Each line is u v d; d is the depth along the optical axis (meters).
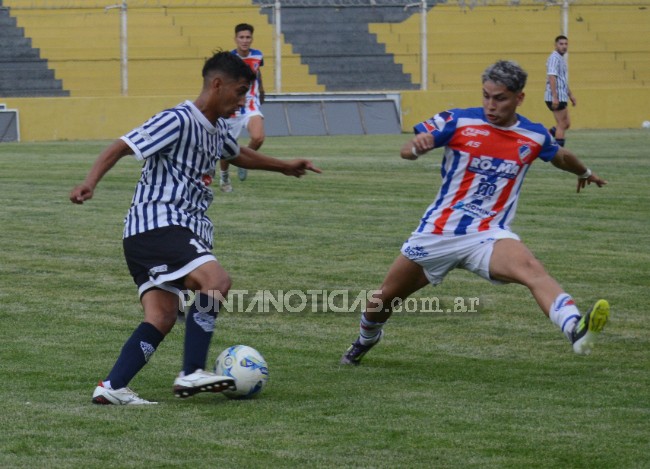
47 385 15.59
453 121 15.88
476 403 14.72
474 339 19.00
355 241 28.70
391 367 17.05
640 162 50.72
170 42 85.69
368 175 44.91
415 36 89.94
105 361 17.08
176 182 15.03
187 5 81.69
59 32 84.31
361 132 76.44
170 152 14.95
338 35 88.56
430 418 13.93
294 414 14.14
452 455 12.36
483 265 15.82
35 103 70.50
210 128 15.21
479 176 15.91
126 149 14.53
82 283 23.45
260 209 34.50
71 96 81.31
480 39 90.50
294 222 31.86
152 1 86.44
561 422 13.73
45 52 82.81
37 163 50.19
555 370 16.81
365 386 15.77
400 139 69.12
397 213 33.81
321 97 76.94
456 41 90.06
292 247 27.78
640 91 81.69
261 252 27.05
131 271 15.38
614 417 13.98
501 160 15.86
